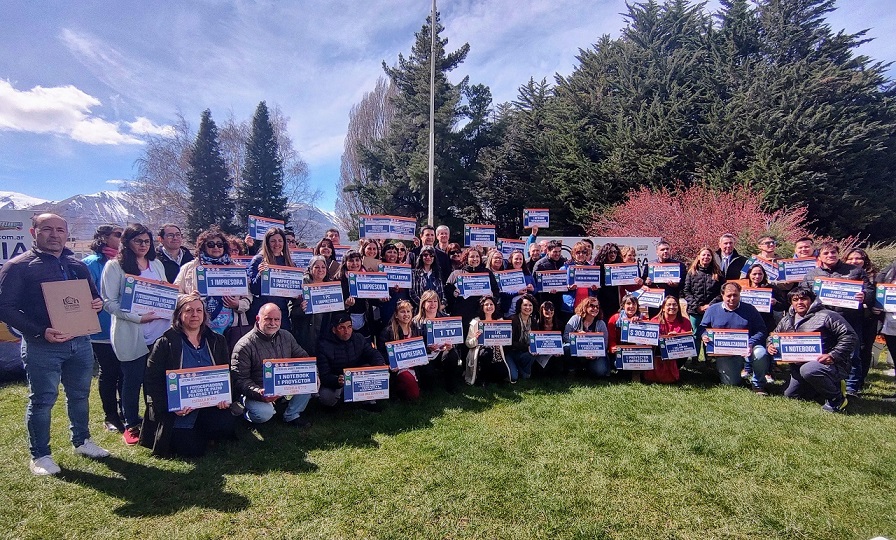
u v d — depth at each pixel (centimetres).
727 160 1923
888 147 1922
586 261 705
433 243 688
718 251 705
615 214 1888
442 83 2591
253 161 3559
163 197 3553
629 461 386
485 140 2620
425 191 2472
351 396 484
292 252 739
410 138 2719
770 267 686
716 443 419
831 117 1852
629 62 2348
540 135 2628
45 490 332
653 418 481
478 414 496
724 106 2022
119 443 416
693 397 552
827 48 2052
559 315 697
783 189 1798
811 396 543
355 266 595
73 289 350
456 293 646
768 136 1889
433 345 572
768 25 2166
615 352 615
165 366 393
